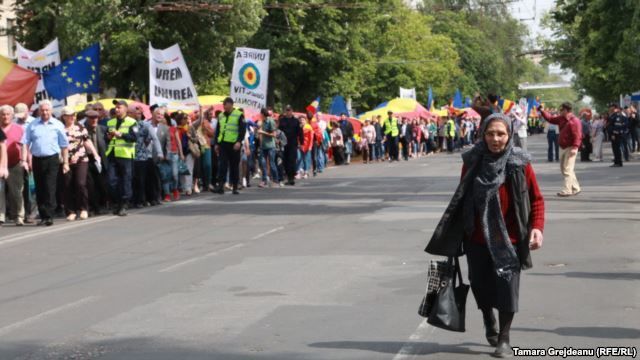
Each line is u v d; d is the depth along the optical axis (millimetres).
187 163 37562
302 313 14188
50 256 20938
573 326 12969
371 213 28297
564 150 33250
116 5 58156
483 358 11438
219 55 63406
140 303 15242
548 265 18031
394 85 123688
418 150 80000
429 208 29453
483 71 158250
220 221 27047
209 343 12461
